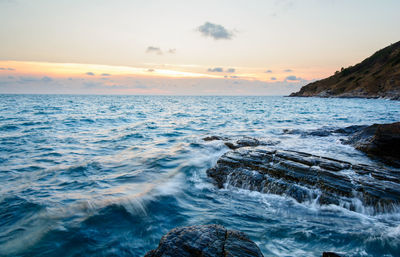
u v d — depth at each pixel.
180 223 5.17
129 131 18.36
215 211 5.78
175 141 14.33
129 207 5.65
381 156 8.90
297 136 14.62
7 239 4.36
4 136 15.00
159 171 8.65
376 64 112.94
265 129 18.38
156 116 31.30
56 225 4.81
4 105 47.69
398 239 4.44
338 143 12.04
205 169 9.04
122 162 9.76
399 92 75.44
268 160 8.19
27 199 6.04
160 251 3.05
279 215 5.62
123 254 4.07
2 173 8.23
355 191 6.02
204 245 3.12
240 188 7.27
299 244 4.36
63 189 6.82
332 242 4.39
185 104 70.31
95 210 5.43
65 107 44.31
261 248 4.22
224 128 19.84
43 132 16.98
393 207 5.47
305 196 6.30
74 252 4.05
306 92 152.38
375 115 29.34
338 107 47.47
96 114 31.56
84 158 10.39
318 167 7.33
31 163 9.50
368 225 5.09
